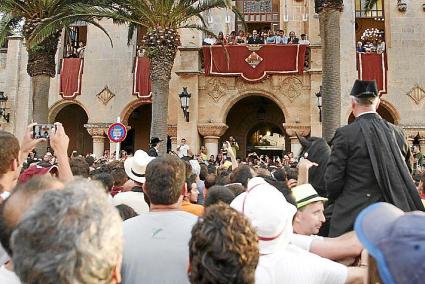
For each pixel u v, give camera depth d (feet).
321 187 17.93
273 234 8.62
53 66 52.21
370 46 68.59
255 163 53.67
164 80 49.42
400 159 13.26
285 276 8.46
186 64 66.85
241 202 9.24
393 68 66.74
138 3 47.83
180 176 10.02
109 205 5.66
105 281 5.16
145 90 70.64
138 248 8.91
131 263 8.79
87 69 73.15
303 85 65.51
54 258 4.88
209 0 50.90
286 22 74.08
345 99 65.26
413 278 4.33
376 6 82.53
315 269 8.75
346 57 66.39
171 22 49.60
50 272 4.84
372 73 66.18
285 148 78.43
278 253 8.73
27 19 48.52
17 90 74.90
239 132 80.23
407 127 64.80
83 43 82.64
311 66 64.80
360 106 14.08
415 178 24.80
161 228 9.24
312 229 12.04
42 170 15.66
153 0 47.96
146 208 15.98
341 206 13.41
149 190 9.87
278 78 66.08
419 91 65.82
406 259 4.43
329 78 39.01
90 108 72.13
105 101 71.87
